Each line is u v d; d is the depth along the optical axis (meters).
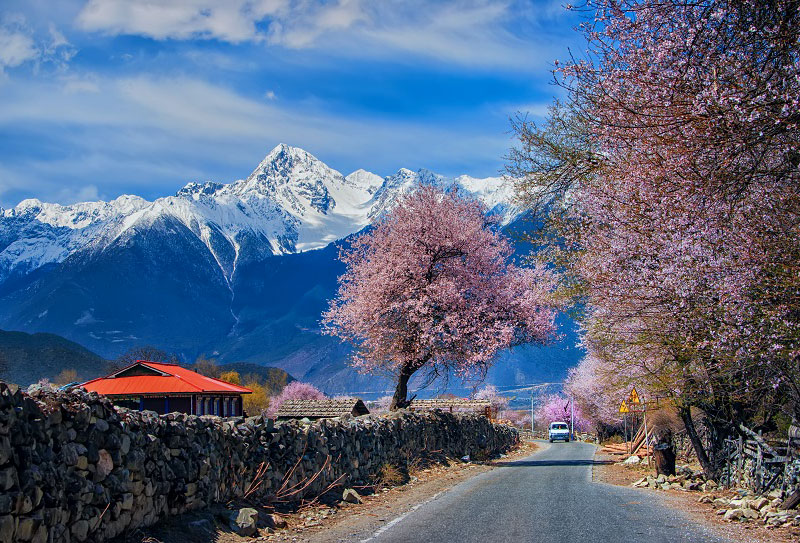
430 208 30.55
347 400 38.22
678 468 20.91
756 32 8.49
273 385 140.62
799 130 8.54
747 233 10.42
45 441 7.30
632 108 10.13
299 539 10.47
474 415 35.41
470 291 30.58
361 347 31.45
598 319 14.59
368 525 11.55
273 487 13.01
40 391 7.54
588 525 10.84
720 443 16.80
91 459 8.05
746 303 10.27
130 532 8.80
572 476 21.03
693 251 11.27
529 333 30.64
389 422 20.78
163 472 9.69
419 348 29.41
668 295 12.11
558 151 14.62
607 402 40.62
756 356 10.86
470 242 30.44
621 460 30.03
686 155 9.56
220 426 11.55
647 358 14.88
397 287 30.03
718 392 13.79
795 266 9.87
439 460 24.92
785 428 16.31
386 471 18.62
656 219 12.27
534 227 16.02
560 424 71.56
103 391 37.97
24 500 6.77
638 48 10.25
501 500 14.39
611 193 13.53
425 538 9.91
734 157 8.93
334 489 15.37
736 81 8.79
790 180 9.83
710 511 12.55
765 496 12.88
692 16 9.31
